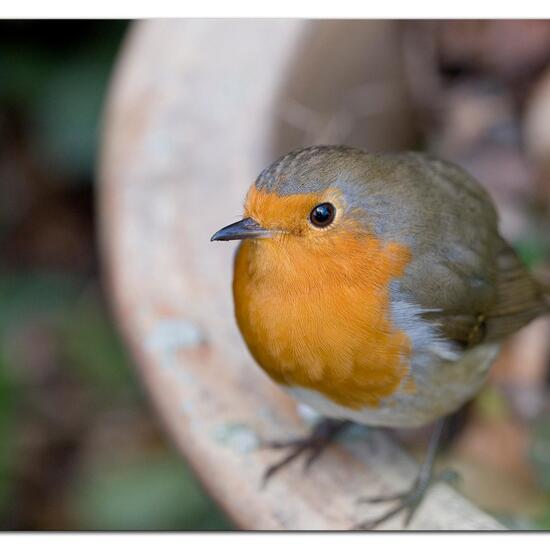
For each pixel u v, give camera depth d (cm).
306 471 588
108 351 992
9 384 962
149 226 699
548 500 754
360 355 543
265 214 531
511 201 873
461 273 582
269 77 742
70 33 1022
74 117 1005
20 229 1138
